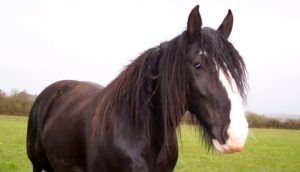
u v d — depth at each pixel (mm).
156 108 3209
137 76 3275
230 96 2658
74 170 3830
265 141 25516
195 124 3131
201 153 15477
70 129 3809
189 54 2824
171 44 3043
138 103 3207
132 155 3188
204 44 2770
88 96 4098
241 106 2668
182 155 14539
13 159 10523
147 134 3215
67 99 4406
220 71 2686
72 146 3770
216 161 13609
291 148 20984
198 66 2746
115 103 3340
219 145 2707
